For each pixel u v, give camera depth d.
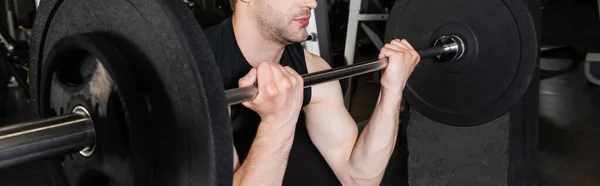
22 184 2.61
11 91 4.56
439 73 1.59
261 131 1.00
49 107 0.87
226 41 1.24
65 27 0.88
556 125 3.52
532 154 1.95
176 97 0.72
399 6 1.64
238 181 1.00
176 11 0.70
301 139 1.40
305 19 1.19
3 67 3.65
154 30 0.72
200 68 0.69
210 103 0.69
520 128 1.92
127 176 0.76
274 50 1.26
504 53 1.43
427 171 2.19
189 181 0.75
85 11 0.83
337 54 3.28
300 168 1.39
